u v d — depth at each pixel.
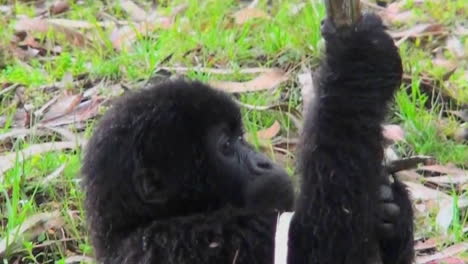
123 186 7.50
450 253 8.83
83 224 9.38
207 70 11.22
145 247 7.35
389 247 7.61
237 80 11.19
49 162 10.05
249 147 7.84
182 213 7.62
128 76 11.39
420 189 9.50
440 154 10.16
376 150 7.21
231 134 7.76
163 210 7.57
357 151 7.14
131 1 13.37
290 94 10.84
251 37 12.07
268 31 12.04
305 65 11.20
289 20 12.20
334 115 7.16
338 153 7.13
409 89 10.96
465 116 10.67
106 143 7.57
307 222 7.14
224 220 7.40
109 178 7.53
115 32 12.47
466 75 11.23
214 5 12.98
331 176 7.11
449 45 11.72
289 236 7.18
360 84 7.15
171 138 7.53
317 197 7.13
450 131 10.44
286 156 9.98
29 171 9.92
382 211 7.44
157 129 7.52
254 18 12.35
